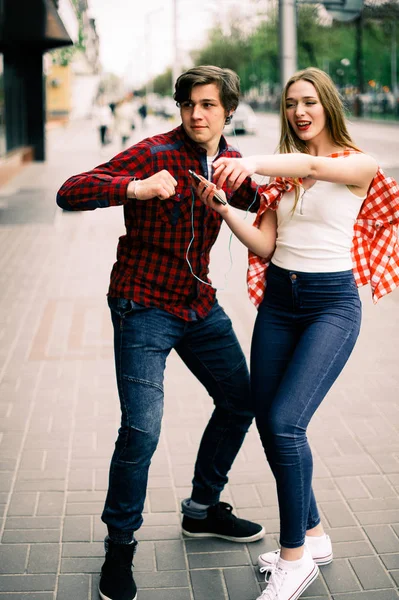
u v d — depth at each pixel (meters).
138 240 2.65
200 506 3.07
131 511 2.67
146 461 2.66
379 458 3.80
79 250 9.18
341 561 2.95
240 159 2.41
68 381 4.90
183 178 2.58
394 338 5.74
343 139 2.74
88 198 2.43
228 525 3.07
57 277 7.75
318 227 2.66
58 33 16.52
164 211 2.58
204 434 3.03
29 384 4.84
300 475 2.58
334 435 4.08
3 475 3.63
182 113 2.57
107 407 4.48
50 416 4.34
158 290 2.66
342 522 3.22
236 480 3.59
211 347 2.84
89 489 3.50
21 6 11.98
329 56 48.50
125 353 2.65
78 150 23.88
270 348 2.74
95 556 2.98
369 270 2.79
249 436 4.06
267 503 3.39
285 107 2.78
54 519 3.24
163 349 2.68
